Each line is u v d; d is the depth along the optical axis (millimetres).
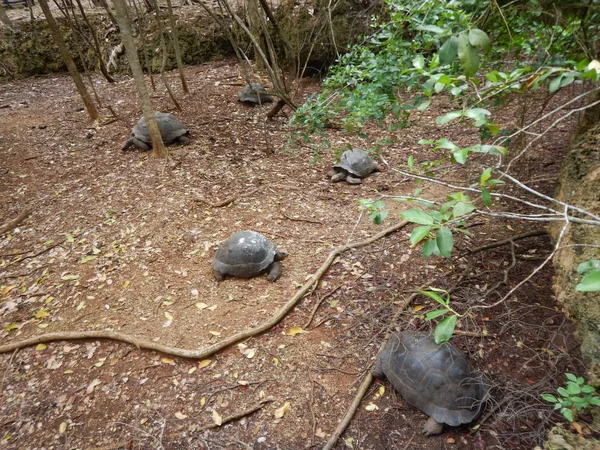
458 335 3424
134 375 3365
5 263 4633
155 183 5906
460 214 1715
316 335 3629
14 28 11367
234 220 5207
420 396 2844
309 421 2949
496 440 2701
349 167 5930
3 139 7484
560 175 3338
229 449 2797
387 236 4777
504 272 3992
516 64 3129
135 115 8281
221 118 8008
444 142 1849
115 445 2850
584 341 2318
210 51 11555
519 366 3152
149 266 4473
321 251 4629
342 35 9188
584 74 1672
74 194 5781
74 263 4559
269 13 6680
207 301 4039
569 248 2492
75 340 3695
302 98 8727
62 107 9016
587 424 2381
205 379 3295
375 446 2752
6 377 3398
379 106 3463
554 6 2404
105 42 11438
